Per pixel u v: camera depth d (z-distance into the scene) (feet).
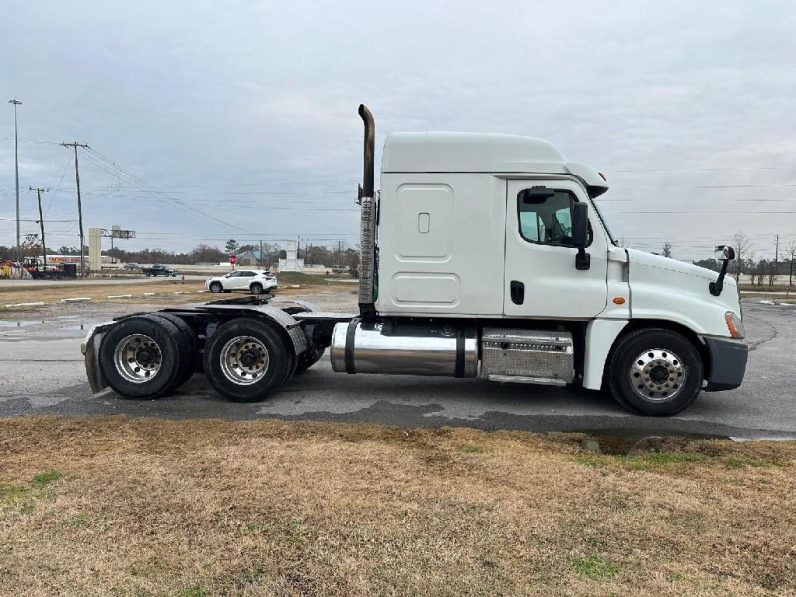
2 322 52.90
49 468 13.58
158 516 10.99
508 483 12.92
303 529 10.50
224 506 11.45
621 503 11.85
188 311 22.43
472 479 13.15
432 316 20.24
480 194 19.72
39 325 50.44
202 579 8.89
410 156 19.89
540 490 12.52
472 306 19.97
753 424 19.04
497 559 9.53
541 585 8.79
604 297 19.54
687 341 19.51
